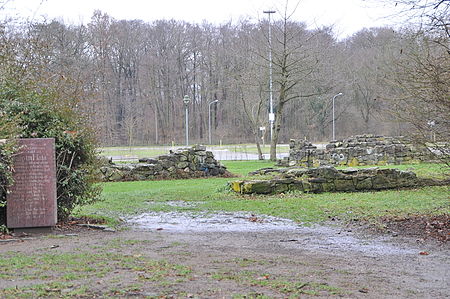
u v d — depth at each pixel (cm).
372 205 1109
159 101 6134
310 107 5794
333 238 783
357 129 5709
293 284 501
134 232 832
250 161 3006
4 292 451
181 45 6072
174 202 1247
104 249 669
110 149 4316
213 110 6231
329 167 1395
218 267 573
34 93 912
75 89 1323
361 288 497
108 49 5159
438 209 955
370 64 4041
